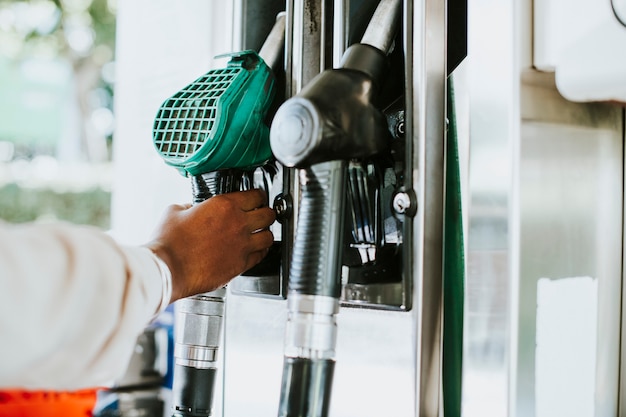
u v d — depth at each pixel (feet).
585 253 2.74
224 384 3.67
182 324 3.15
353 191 2.74
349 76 2.60
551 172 2.64
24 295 2.06
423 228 2.68
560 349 2.65
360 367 2.91
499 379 2.56
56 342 2.17
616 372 2.83
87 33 26.53
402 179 2.76
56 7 26.00
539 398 2.59
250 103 2.92
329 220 2.47
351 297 2.88
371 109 2.58
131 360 6.58
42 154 24.79
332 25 3.26
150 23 7.28
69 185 23.95
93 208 23.95
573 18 2.43
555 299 2.64
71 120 26.43
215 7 6.28
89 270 2.23
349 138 2.47
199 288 2.73
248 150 2.93
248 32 3.60
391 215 2.83
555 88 2.66
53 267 2.15
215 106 2.82
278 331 3.35
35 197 23.52
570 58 2.44
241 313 3.59
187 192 6.59
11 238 2.14
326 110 2.43
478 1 2.72
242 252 2.88
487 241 2.63
